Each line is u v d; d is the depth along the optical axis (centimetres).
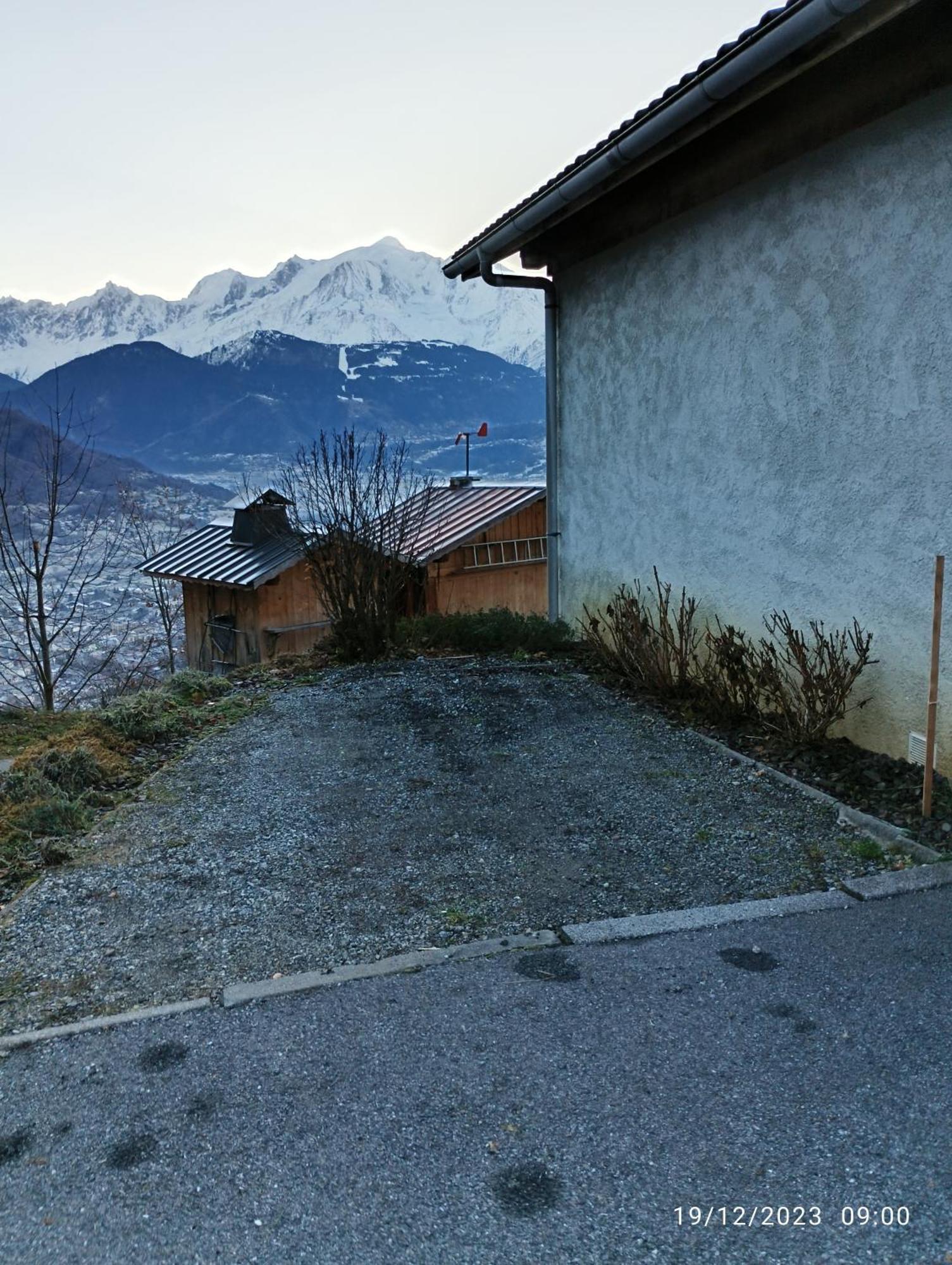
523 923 307
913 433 412
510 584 1443
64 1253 173
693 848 366
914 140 398
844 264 445
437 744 518
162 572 1504
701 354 569
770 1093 212
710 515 573
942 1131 198
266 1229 177
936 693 375
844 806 391
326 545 771
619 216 647
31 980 280
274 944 297
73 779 456
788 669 507
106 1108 216
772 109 482
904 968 264
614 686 634
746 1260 167
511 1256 169
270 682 702
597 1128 203
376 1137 202
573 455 752
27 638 1025
